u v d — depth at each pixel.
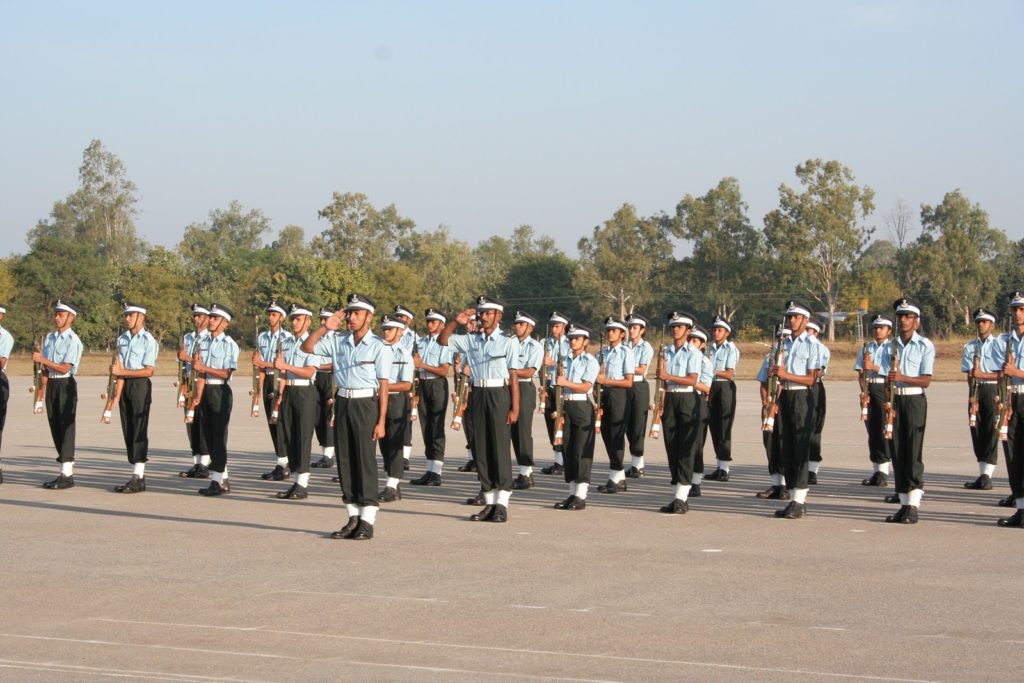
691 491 14.64
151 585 9.14
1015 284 81.94
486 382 12.46
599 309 88.88
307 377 14.12
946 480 16.20
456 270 97.50
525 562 10.12
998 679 6.63
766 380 13.34
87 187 108.00
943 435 23.11
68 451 15.06
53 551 10.59
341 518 12.62
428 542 11.13
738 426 25.72
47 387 15.04
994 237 89.88
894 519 12.45
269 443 21.53
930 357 12.27
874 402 15.46
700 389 13.79
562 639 7.52
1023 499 12.15
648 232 88.12
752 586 9.15
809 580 9.39
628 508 13.53
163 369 58.81
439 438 15.73
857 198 77.94
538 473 17.27
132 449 14.71
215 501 13.93
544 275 94.12
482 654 7.15
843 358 63.34
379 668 6.84
